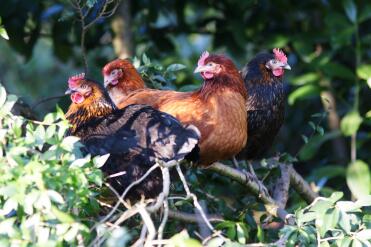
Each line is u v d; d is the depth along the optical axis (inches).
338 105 853.2
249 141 673.6
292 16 863.7
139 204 455.8
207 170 621.9
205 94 604.4
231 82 610.2
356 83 786.8
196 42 1041.5
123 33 816.9
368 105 850.8
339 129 829.2
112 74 672.4
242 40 836.6
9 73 1003.3
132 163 530.9
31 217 414.6
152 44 864.3
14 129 442.3
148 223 434.3
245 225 527.2
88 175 443.8
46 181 414.3
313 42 827.4
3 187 414.0
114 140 537.0
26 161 429.7
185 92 629.6
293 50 887.1
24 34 816.3
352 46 844.0
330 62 793.6
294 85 856.3
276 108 677.3
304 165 863.1
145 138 531.5
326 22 796.0
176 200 607.2
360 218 526.6
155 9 848.3
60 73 1018.1
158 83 685.9
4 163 426.0
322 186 760.3
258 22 852.0
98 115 564.1
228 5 852.6
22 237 409.7
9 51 1000.9
